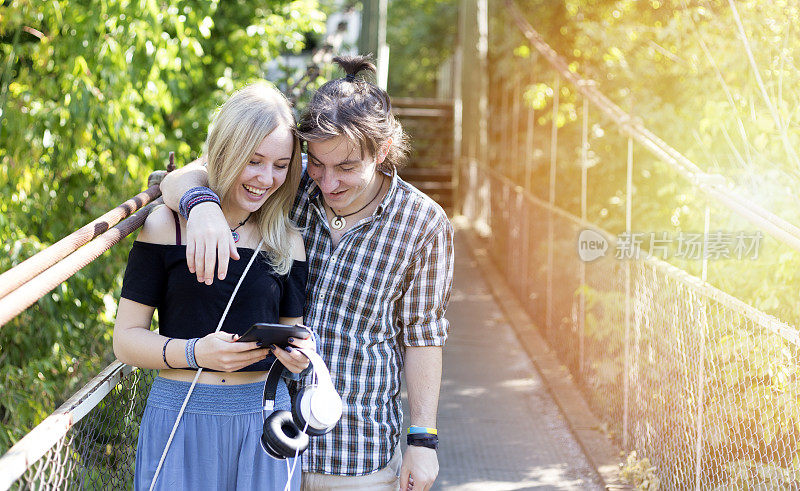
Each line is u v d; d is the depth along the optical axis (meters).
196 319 1.78
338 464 2.11
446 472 3.93
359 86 1.98
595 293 4.66
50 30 4.48
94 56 4.27
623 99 5.64
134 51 4.32
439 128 12.44
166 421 1.78
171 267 1.77
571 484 3.80
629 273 4.02
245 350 1.67
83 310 4.34
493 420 4.62
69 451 1.68
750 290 3.55
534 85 7.13
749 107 3.87
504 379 5.34
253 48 5.85
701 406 3.09
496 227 8.75
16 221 4.13
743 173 3.86
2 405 3.98
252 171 1.75
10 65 4.18
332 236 2.12
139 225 1.96
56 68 4.48
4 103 4.14
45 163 4.32
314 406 1.78
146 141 4.52
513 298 7.34
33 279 1.48
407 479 2.14
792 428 2.83
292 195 1.90
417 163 12.28
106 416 1.92
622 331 4.14
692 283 3.17
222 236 1.65
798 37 3.68
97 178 4.48
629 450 3.98
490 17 9.67
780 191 3.57
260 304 1.82
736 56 3.91
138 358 1.72
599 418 4.52
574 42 6.92
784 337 2.49
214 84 5.80
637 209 5.26
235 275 1.80
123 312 1.76
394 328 2.21
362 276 2.10
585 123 5.08
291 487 1.88
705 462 3.09
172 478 1.76
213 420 1.78
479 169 10.60
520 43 7.96
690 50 4.55
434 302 2.18
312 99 1.95
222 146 1.74
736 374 2.95
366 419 2.12
